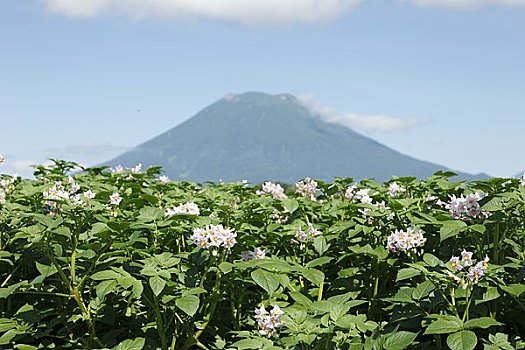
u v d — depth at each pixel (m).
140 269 2.78
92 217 2.83
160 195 3.67
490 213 2.88
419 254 2.97
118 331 2.85
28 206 3.23
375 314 2.95
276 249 3.17
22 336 2.80
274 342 2.61
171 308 2.69
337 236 3.02
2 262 3.07
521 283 2.73
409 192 3.46
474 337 2.41
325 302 2.61
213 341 2.92
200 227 2.89
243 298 2.98
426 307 2.64
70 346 2.82
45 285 2.91
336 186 3.64
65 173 4.09
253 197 3.69
